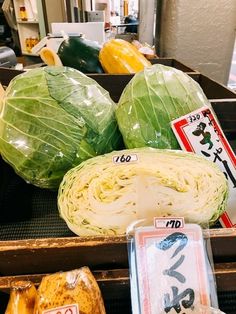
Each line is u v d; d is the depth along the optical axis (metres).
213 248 0.39
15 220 0.56
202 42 1.27
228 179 0.51
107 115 0.58
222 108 0.67
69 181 0.45
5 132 0.53
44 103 0.54
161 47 1.38
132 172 0.42
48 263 0.37
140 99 0.54
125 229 0.42
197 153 0.51
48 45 1.41
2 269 0.37
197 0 1.17
